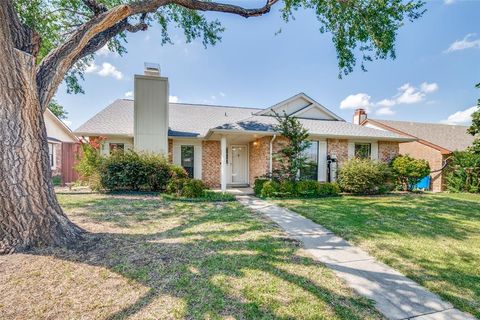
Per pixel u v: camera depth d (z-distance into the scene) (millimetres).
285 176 10172
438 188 15805
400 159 12320
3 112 3373
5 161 3375
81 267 3023
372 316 2318
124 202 7695
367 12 6645
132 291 2549
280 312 2297
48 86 3873
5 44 3234
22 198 3465
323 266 3377
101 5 5230
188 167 13367
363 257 3736
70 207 6789
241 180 14359
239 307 2344
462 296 2713
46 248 3512
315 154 11750
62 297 2404
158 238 4270
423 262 3586
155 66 13102
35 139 3627
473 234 4961
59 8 6879
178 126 13734
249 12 6777
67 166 12750
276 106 13383
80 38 4129
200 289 2633
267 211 6867
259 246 4023
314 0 7082
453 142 17906
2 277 2719
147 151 10883
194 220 5637
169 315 2186
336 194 10055
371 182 10375
